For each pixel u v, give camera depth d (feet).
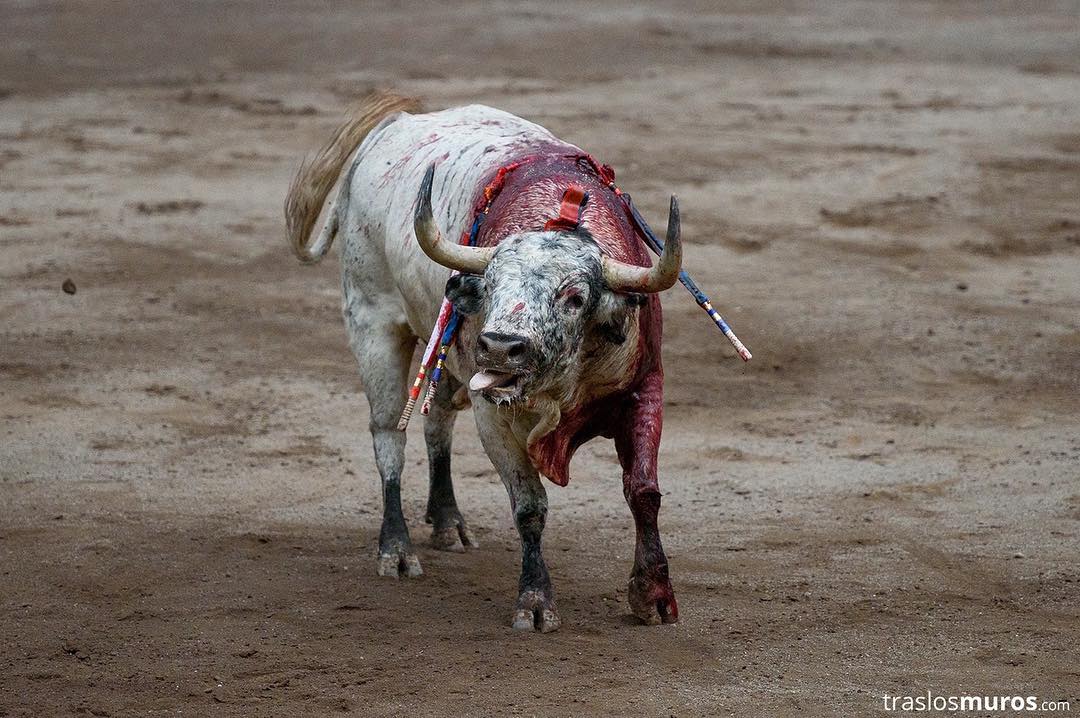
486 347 66.80
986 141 232.73
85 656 75.20
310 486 105.29
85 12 390.01
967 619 79.05
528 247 69.77
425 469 109.29
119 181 207.62
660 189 200.75
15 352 137.49
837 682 70.85
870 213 188.75
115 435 115.85
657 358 77.10
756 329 143.64
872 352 137.39
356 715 67.82
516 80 298.15
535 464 75.31
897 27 389.80
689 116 255.91
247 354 138.10
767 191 200.23
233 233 181.27
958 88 288.71
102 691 71.05
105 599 83.56
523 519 78.02
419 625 79.00
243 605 82.28
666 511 99.25
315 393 127.34
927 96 278.26
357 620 79.87
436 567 89.35
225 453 112.16
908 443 113.60
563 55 332.60
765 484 104.63
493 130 89.66
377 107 97.71
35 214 188.75
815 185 203.62
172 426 118.32
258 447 113.60
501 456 77.77
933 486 103.40
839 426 118.32
